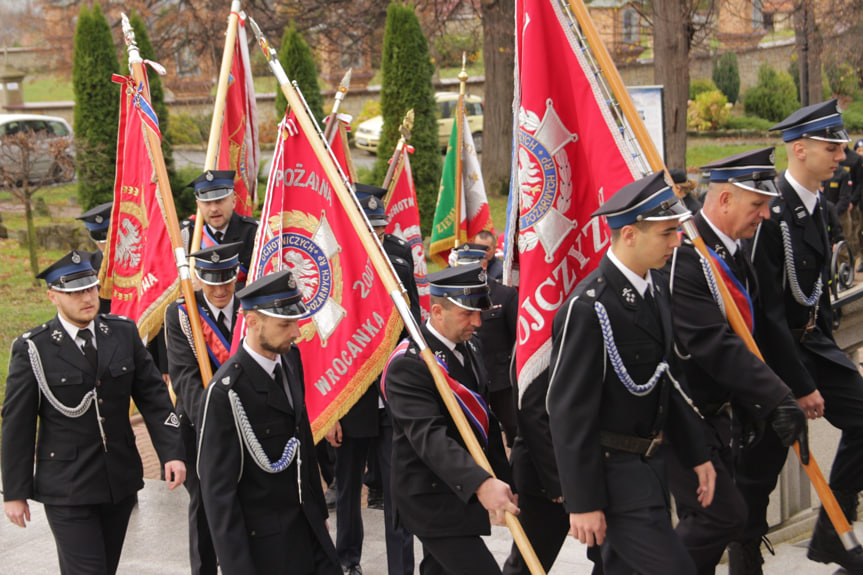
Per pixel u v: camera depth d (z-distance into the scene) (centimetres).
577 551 682
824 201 593
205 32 2650
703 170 548
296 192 672
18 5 3819
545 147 527
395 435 507
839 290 793
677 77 1881
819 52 2630
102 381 571
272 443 474
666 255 443
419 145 1873
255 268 648
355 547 662
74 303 562
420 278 965
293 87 603
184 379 631
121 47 2636
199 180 755
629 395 450
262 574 472
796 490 703
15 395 556
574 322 446
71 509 559
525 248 529
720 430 539
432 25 2575
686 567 441
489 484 457
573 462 440
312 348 668
